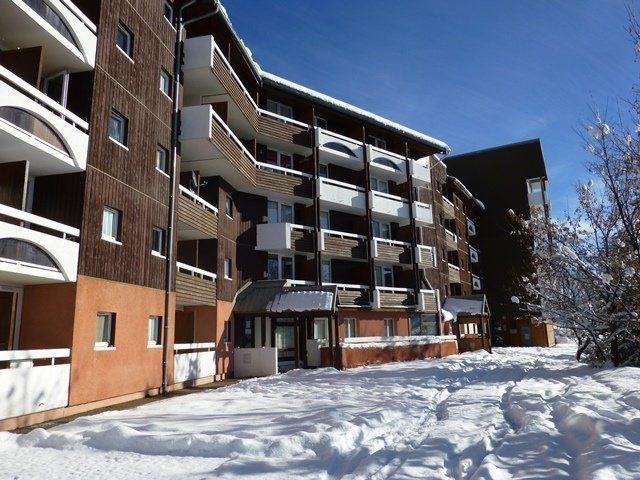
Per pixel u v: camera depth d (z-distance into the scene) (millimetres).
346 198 26750
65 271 10836
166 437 6539
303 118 26781
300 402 10672
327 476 5246
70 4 11844
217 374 18766
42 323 11070
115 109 13336
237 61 22062
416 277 29734
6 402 8961
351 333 26422
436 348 27641
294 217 25531
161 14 16484
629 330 15422
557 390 11320
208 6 18328
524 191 47469
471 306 32594
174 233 16109
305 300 20547
